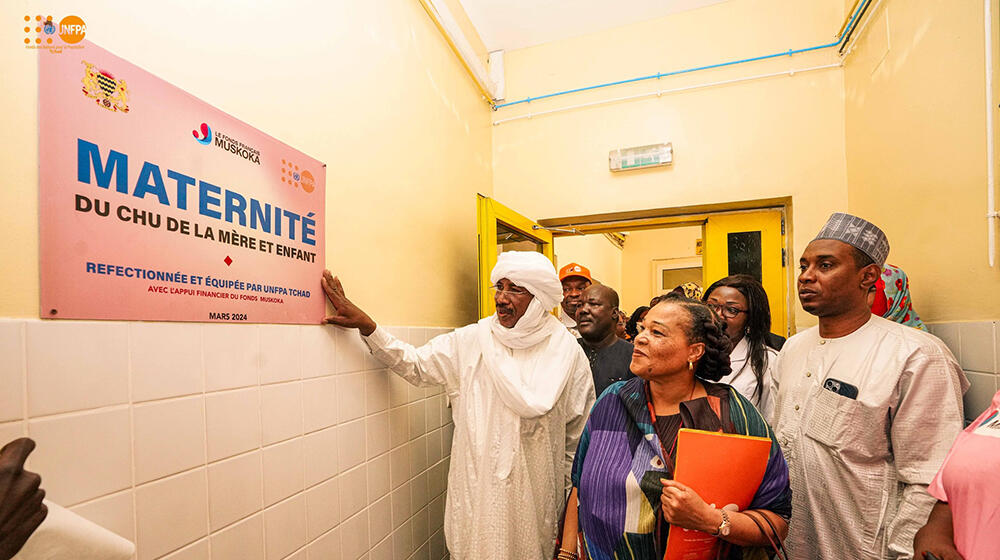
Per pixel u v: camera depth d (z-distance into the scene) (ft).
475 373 4.83
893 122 5.98
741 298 5.62
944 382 3.47
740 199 8.09
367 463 4.85
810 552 4.02
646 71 8.67
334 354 4.40
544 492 4.69
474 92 8.61
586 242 16.60
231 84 3.42
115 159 2.56
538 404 4.42
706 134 8.31
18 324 2.14
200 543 3.01
